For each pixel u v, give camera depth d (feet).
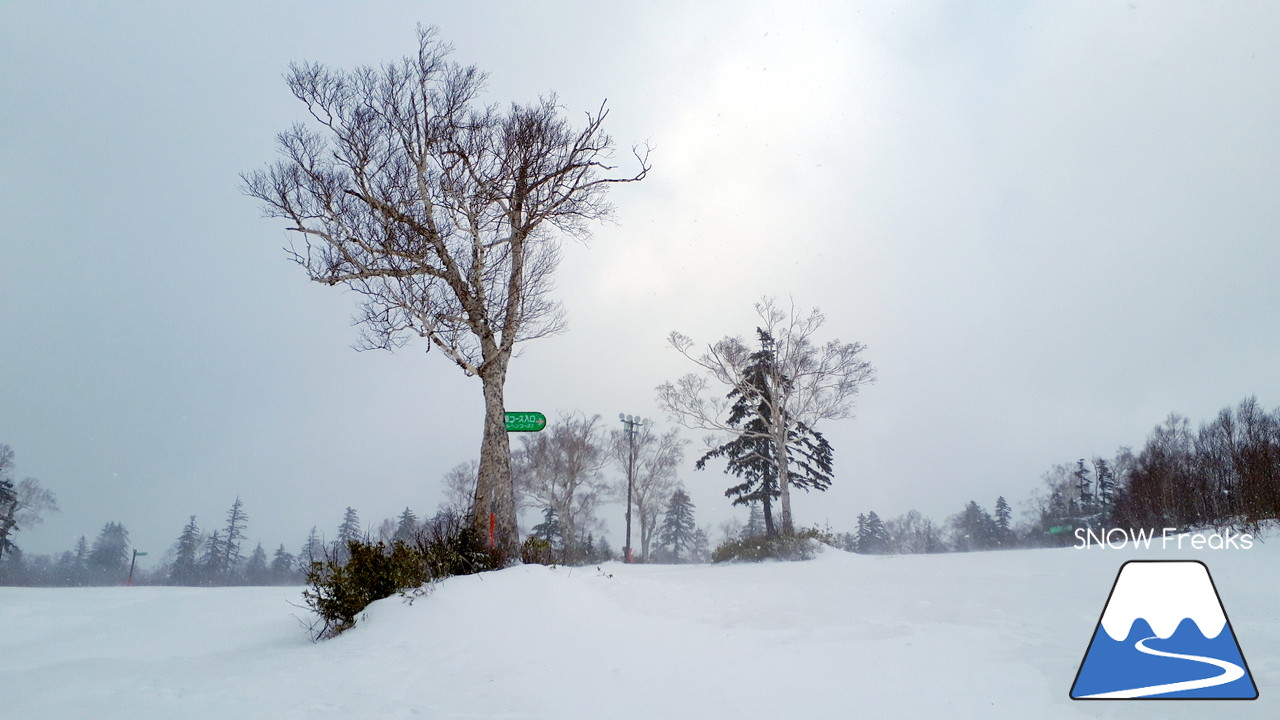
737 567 67.05
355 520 222.48
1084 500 202.69
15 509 158.51
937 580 37.01
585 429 152.05
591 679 16.72
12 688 18.30
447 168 49.19
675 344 110.73
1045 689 14.20
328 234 47.26
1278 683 14.21
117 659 23.44
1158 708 12.85
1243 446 66.90
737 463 117.50
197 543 255.09
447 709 14.53
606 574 36.37
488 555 36.86
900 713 13.01
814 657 17.71
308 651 23.16
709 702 14.26
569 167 49.93
